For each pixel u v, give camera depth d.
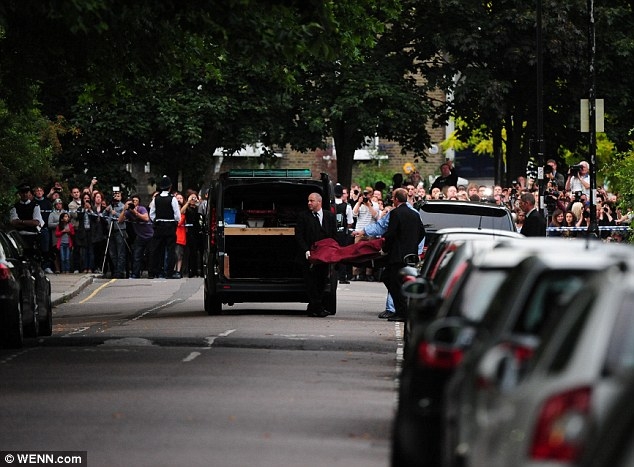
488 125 118.12
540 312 20.09
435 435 23.06
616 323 15.80
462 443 19.14
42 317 55.47
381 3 69.00
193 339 52.00
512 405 16.22
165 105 114.69
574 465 14.43
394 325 59.94
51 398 35.66
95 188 117.50
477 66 118.38
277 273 66.19
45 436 29.69
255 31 51.81
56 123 111.31
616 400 14.12
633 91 120.50
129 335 53.94
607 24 117.25
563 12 115.56
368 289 87.81
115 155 119.06
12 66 62.47
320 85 116.94
